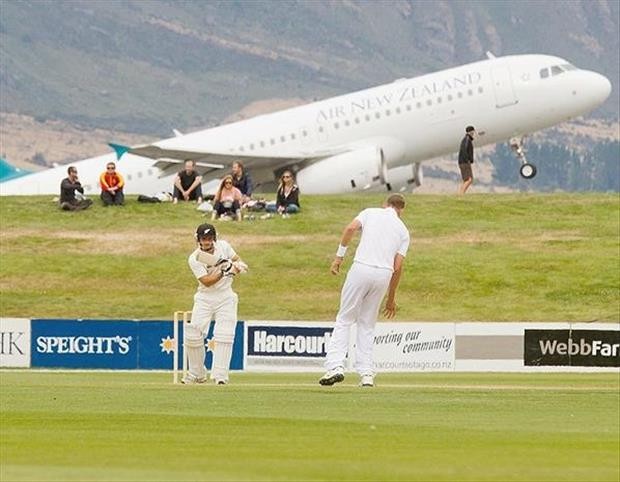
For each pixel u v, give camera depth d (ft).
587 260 556.92
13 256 572.92
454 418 207.10
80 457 160.45
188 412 215.10
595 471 153.69
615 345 385.09
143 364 390.21
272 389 270.05
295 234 592.19
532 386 294.87
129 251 579.07
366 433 185.47
